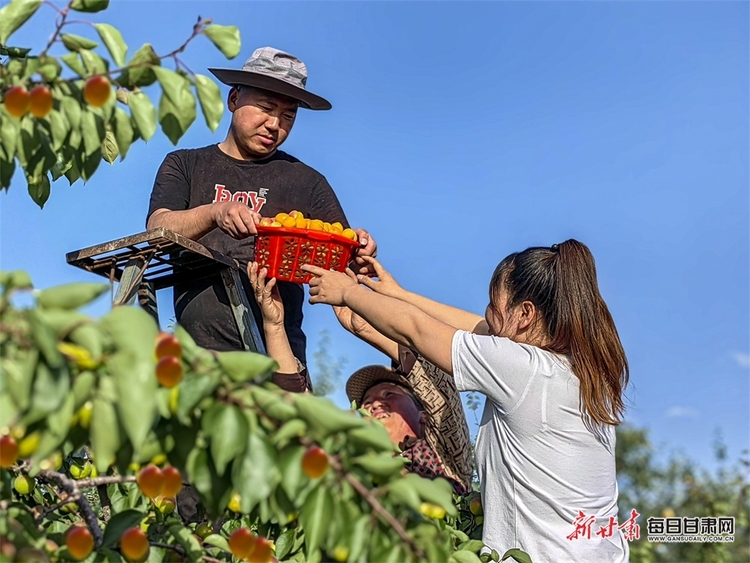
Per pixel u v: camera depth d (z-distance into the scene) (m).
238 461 1.70
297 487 1.70
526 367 2.97
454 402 3.51
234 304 3.45
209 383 1.68
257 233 3.29
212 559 2.24
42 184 2.67
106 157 3.13
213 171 3.70
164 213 3.51
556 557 2.92
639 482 13.40
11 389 1.47
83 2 2.06
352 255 3.59
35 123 2.06
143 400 1.53
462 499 3.54
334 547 1.73
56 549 1.97
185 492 3.28
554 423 2.96
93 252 3.08
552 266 3.15
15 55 2.61
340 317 3.81
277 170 3.76
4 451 1.60
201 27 1.98
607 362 3.05
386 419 3.64
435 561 1.78
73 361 1.54
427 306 3.67
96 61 1.97
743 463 9.35
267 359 1.72
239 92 3.69
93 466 2.79
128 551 1.94
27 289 1.52
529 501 2.97
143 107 1.99
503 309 3.23
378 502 1.76
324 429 1.71
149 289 3.51
